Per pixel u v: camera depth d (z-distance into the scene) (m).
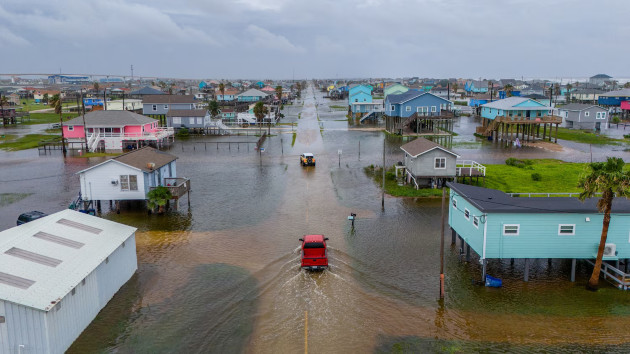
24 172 57.09
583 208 26.22
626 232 26.17
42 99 190.12
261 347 20.41
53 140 81.12
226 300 24.69
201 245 32.66
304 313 23.36
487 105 92.50
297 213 40.47
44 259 21.25
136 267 28.33
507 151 72.81
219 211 41.12
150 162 41.91
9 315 17.70
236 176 56.03
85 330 21.50
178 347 20.33
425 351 20.08
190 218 38.97
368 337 21.20
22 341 17.97
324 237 32.88
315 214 40.12
